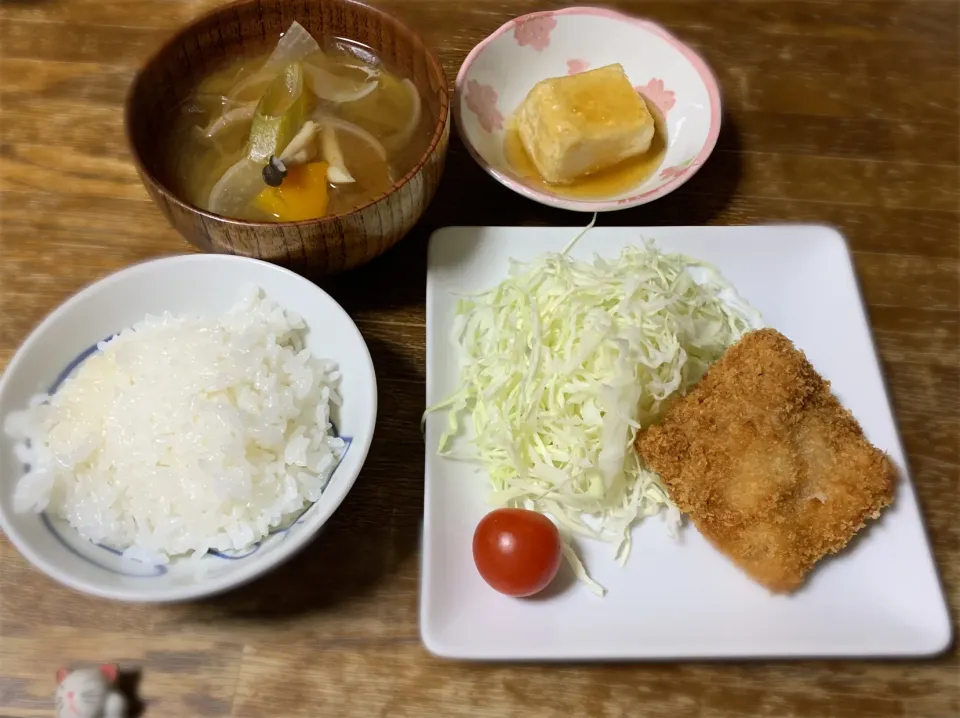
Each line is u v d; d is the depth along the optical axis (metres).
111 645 0.25
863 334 0.31
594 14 0.37
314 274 0.29
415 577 0.26
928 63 0.40
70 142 0.35
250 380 0.26
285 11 0.31
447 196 0.34
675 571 0.26
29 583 0.26
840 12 0.42
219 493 0.24
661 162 0.35
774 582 0.25
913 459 0.29
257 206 0.29
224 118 0.30
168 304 0.28
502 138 0.36
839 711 0.25
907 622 0.25
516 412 0.29
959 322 0.33
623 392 0.28
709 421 0.27
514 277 0.31
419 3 0.40
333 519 0.27
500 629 0.25
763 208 0.35
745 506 0.26
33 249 0.32
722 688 0.25
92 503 0.24
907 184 0.36
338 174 0.29
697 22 0.41
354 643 0.25
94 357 0.26
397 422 0.29
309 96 0.31
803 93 0.39
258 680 0.24
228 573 0.22
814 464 0.27
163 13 0.40
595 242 0.32
